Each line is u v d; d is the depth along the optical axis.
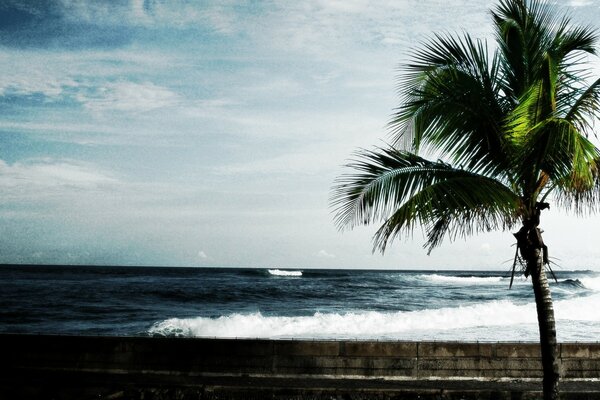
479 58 6.76
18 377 9.05
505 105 6.95
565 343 9.48
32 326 25.45
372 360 9.41
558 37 6.90
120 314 30.05
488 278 89.94
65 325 25.77
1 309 31.44
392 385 8.77
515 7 6.99
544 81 6.25
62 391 8.41
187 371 9.48
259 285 53.28
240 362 9.47
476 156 6.79
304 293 44.91
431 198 6.17
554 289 48.66
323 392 8.44
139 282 58.53
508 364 9.37
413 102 6.60
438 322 23.19
